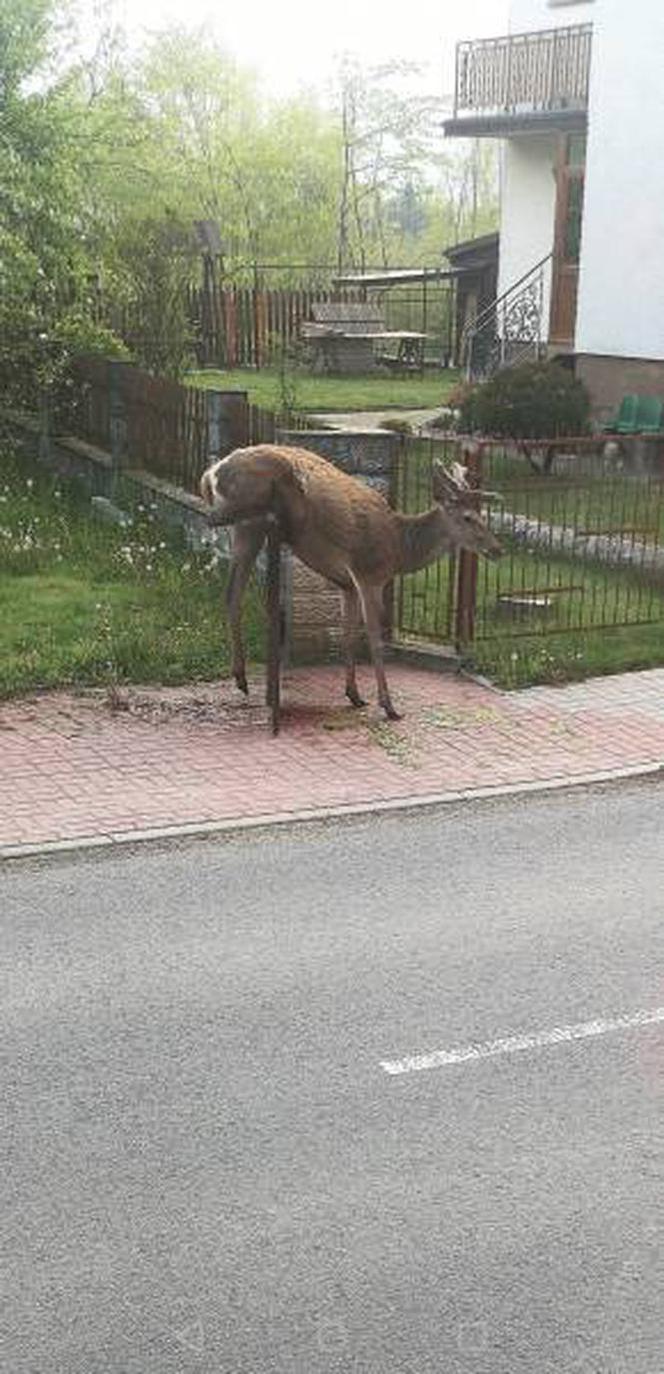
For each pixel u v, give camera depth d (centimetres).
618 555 904
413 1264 312
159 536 962
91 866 521
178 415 975
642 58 1314
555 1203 334
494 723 693
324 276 3175
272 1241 318
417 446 900
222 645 770
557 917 487
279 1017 415
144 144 1798
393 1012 420
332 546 668
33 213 1197
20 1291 301
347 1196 334
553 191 1664
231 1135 357
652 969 451
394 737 669
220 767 623
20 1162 344
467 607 766
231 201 3419
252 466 651
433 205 4209
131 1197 332
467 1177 343
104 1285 303
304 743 656
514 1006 425
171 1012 416
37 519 1010
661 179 1312
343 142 3556
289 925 476
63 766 617
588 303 1418
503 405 1240
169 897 496
